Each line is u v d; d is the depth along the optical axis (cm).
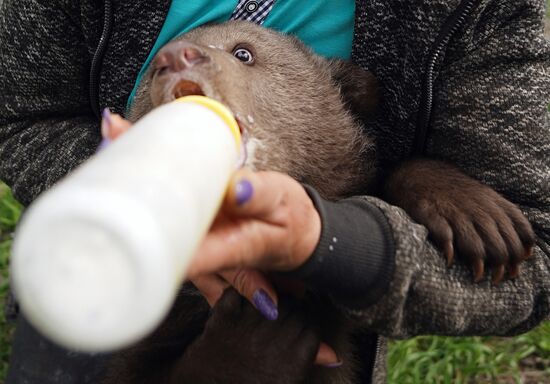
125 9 103
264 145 99
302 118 104
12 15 110
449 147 100
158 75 90
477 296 90
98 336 54
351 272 79
